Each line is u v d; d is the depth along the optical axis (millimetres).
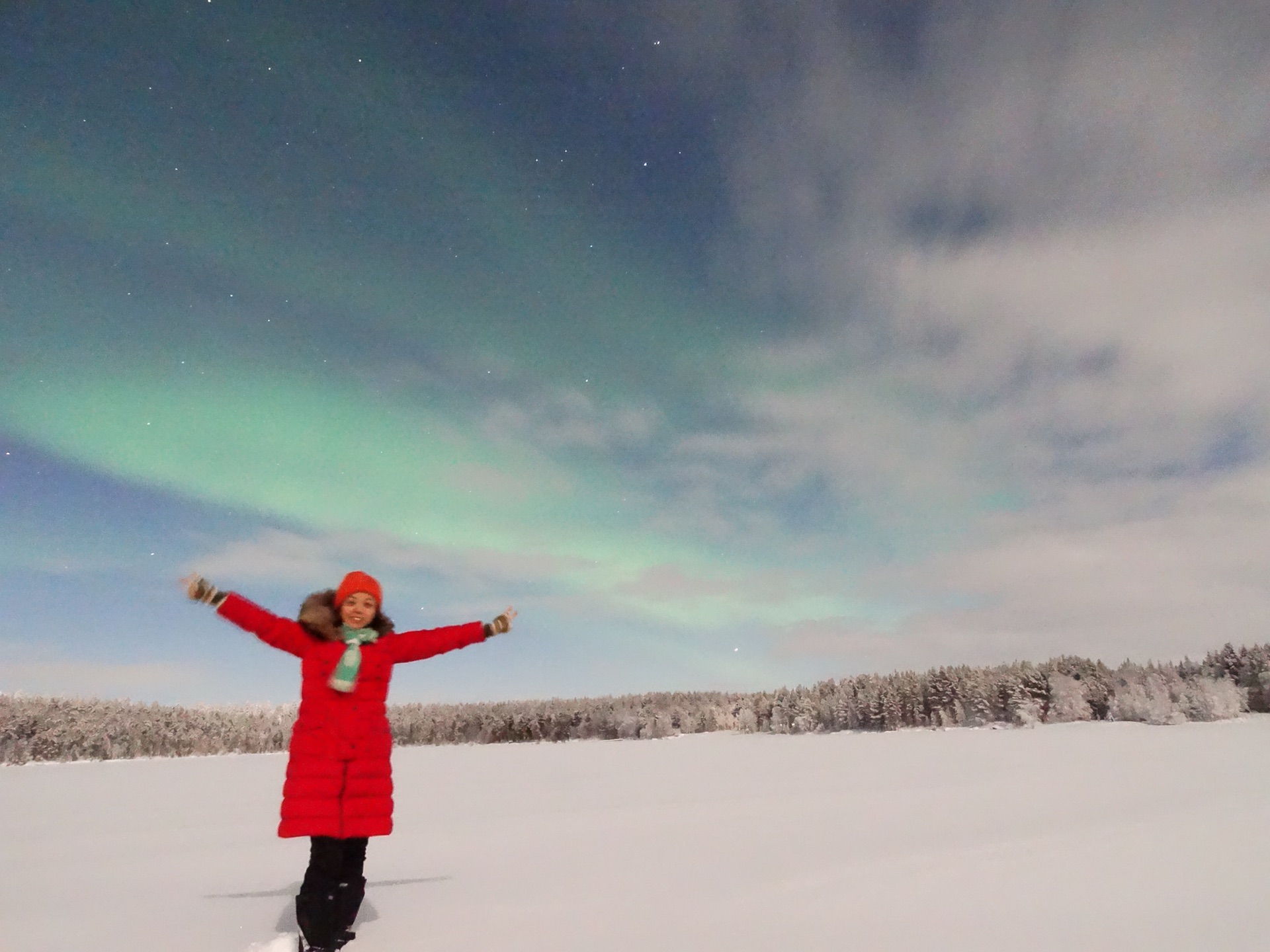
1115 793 7723
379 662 3387
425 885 4184
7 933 3205
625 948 2686
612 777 14922
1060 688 46969
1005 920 2898
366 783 3146
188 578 3268
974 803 7426
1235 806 6246
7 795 14328
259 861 5500
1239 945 2467
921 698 55562
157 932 3184
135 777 21438
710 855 4859
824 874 4023
